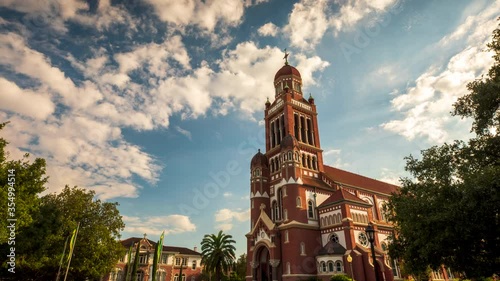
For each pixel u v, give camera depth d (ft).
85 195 163.43
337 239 172.55
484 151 78.48
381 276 160.45
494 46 79.25
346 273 155.94
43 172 107.96
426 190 83.82
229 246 206.28
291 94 236.63
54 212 137.59
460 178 79.25
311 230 180.24
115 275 255.50
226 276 243.81
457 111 83.15
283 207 190.80
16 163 101.40
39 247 123.34
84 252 145.59
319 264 167.22
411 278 172.04
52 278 158.81
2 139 88.99
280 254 176.96
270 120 243.40
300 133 222.89
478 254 75.10
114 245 164.25
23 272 143.13
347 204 176.65
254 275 183.83
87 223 157.89
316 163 218.59
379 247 176.45
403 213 88.28
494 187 64.75
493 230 68.23
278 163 213.87
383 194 240.32
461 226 68.69
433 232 77.56
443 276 209.05
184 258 300.20
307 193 193.47
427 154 89.40
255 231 193.67
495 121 76.07
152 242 293.43
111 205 170.60
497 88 71.92
